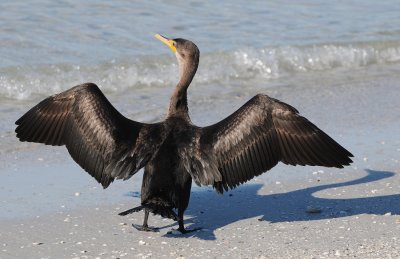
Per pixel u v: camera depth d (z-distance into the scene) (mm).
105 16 24984
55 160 16016
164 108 19453
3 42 22281
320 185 14953
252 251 11773
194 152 11906
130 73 21516
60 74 20953
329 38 24656
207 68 22375
